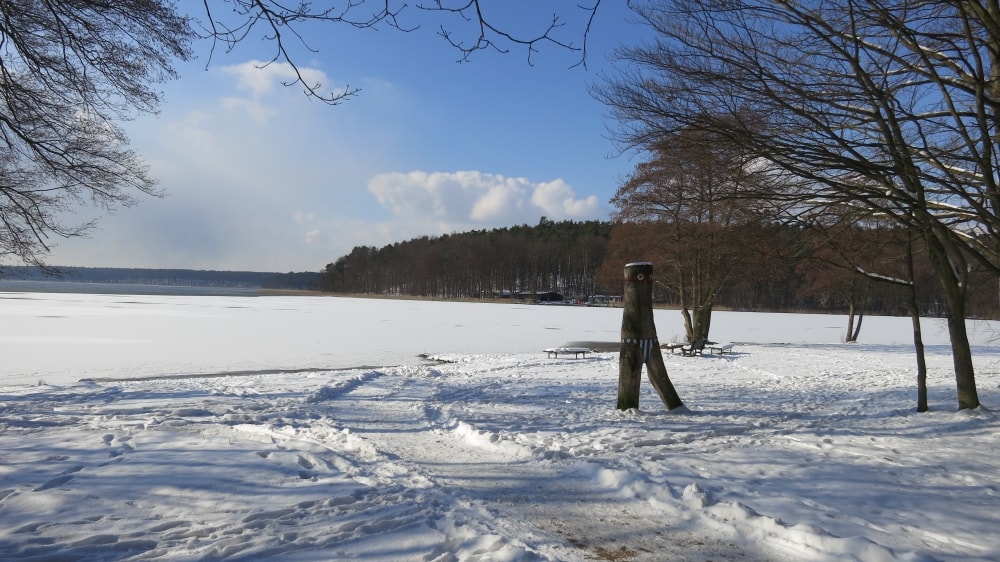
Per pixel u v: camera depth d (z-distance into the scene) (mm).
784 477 6176
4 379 16359
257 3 4715
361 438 8062
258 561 4121
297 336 31172
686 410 10258
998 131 7516
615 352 25312
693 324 27234
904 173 7062
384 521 4863
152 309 53031
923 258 16938
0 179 10211
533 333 36344
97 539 4441
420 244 140750
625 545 4566
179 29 8695
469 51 4723
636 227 27812
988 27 6746
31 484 5707
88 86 9109
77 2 7949
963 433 8320
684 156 7785
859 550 4227
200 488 5684
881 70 7117
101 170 10148
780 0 6672
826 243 9906
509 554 4242
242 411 9898
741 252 10766
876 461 6852
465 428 8578
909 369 18141
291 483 5922
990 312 31109
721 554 4410
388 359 22297
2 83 8859
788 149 7055
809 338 35344
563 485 6051
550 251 115250
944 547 4398
